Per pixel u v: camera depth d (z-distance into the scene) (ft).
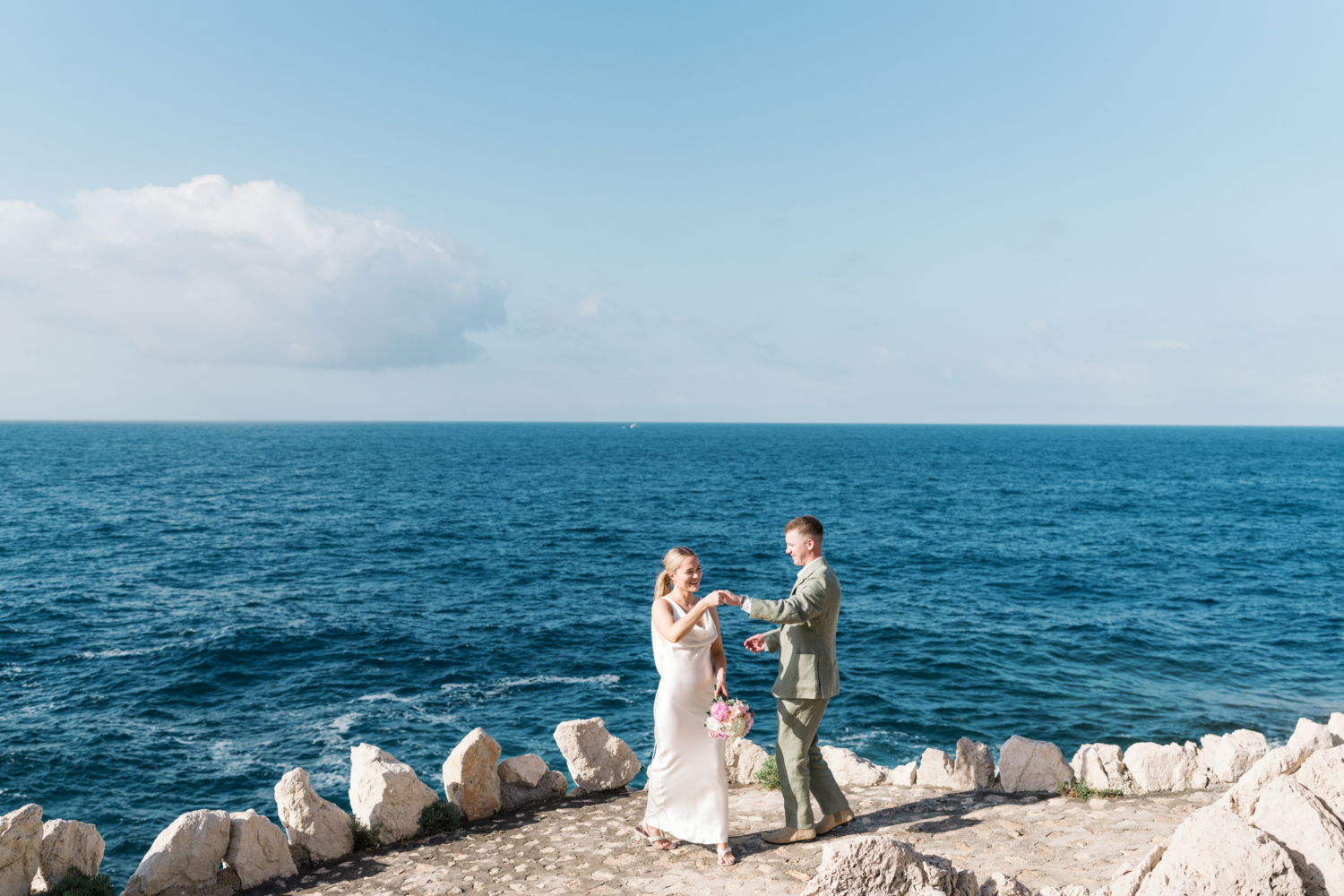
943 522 169.27
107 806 47.32
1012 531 156.15
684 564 17.66
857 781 23.39
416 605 95.66
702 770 17.78
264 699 65.00
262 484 252.62
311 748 55.42
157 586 104.22
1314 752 13.94
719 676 18.31
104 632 82.33
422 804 21.45
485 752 22.47
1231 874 11.53
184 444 549.95
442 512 186.39
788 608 16.71
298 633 82.28
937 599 96.99
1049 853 16.80
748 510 192.65
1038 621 86.28
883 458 441.68
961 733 56.34
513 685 68.44
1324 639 79.61
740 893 15.78
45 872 17.33
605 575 114.73
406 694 66.39
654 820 18.30
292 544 138.62
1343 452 542.16
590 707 63.41
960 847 17.46
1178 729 56.59
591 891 16.65
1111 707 60.85
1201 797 19.86
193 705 63.52
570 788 24.58
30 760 52.85
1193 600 97.30
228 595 99.76
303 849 19.65
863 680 66.54
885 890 13.42
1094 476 313.94
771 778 23.65
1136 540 145.69
